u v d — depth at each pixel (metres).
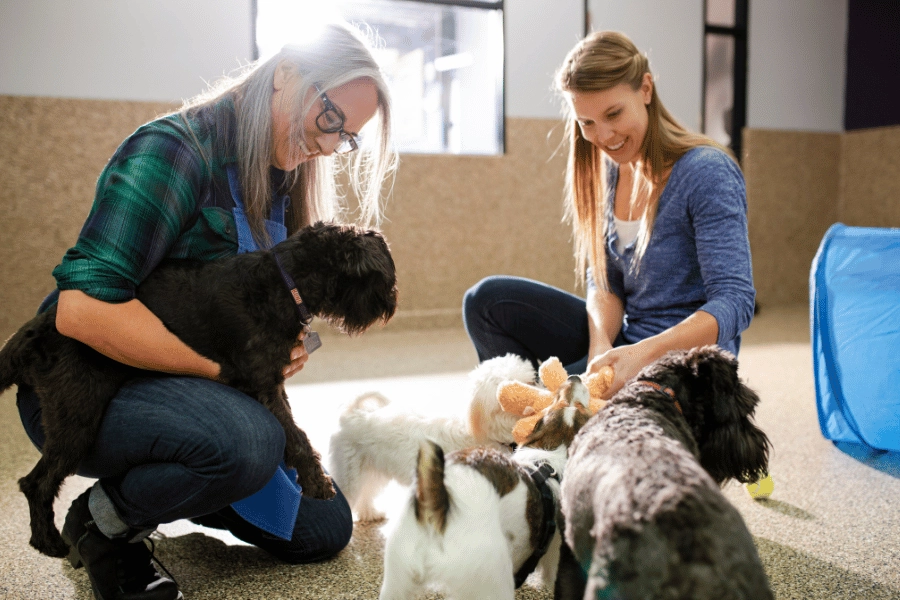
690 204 1.77
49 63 4.37
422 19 7.19
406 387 3.47
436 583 1.15
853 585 1.53
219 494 1.36
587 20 5.58
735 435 1.28
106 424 1.37
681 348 1.59
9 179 4.37
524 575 1.31
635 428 1.12
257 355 1.43
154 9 4.53
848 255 2.41
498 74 5.45
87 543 1.39
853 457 2.40
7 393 3.36
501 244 5.55
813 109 6.49
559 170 5.64
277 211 1.70
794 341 4.58
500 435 1.77
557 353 2.17
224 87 1.62
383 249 1.55
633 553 0.87
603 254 2.05
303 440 1.53
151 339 1.35
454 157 5.34
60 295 1.32
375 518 1.99
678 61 5.84
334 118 1.49
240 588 1.56
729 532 0.87
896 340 2.30
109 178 1.38
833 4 6.47
